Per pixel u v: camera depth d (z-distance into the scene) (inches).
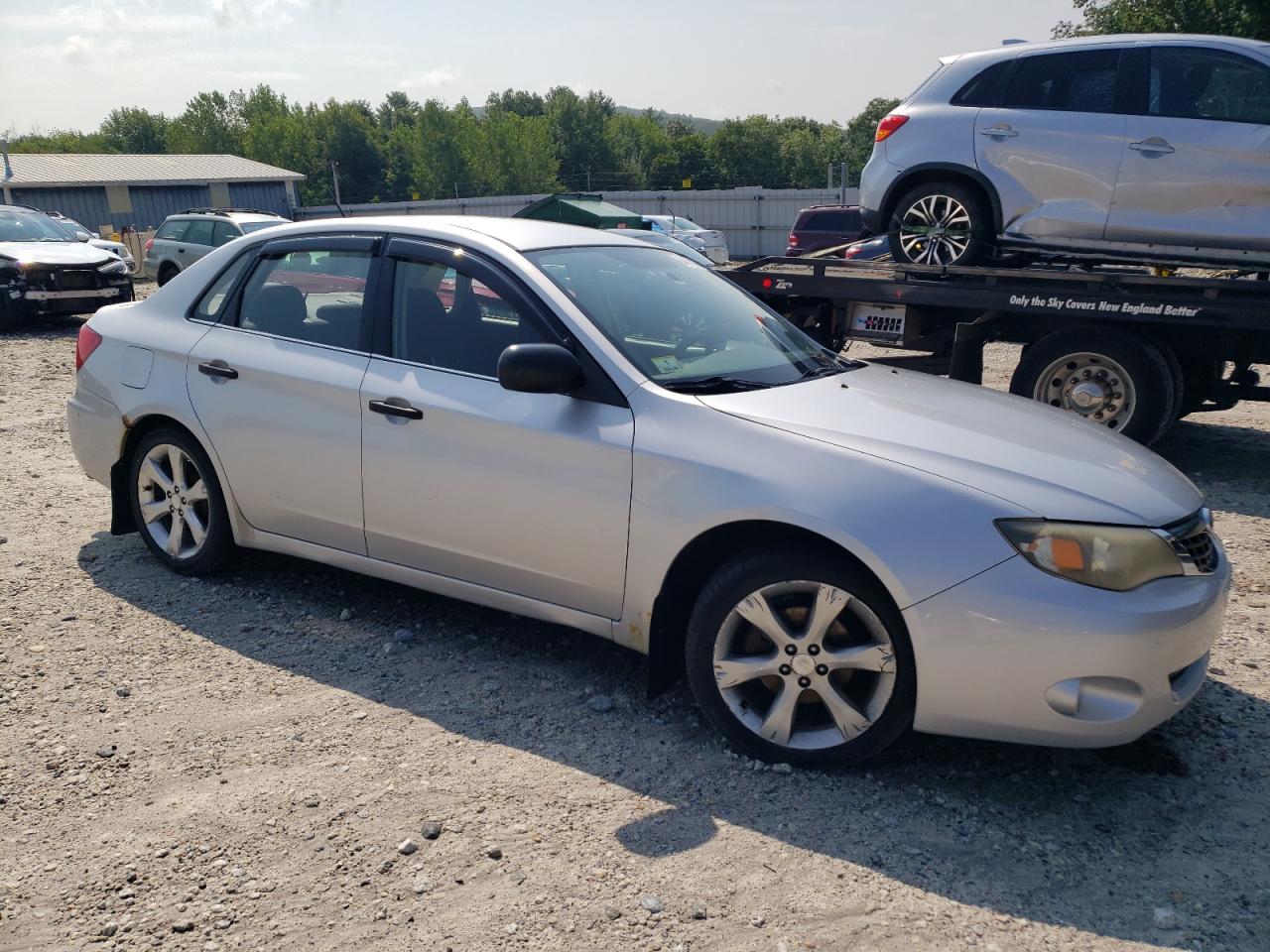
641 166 5753.0
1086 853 111.6
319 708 141.9
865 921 100.0
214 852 109.8
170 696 144.6
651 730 137.3
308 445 161.3
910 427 130.0
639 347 143.0
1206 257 261.9
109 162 1999.3
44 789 121.2
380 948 95.7
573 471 136.1
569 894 103.3
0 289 591.2
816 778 125.5
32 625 167.9
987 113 287.9
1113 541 113.7
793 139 5162.4
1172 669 115.3
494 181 4291.3
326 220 173.2
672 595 133.7
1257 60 252.5
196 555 184.2
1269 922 100.3
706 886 105.1
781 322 172.1
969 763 129.9
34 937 96.7
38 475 266.5
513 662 157.3
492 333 147.9
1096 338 269.9
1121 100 268.7
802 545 123.3
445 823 115.3
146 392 180.9
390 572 159.9
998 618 112.9
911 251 310.2
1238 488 262.2
